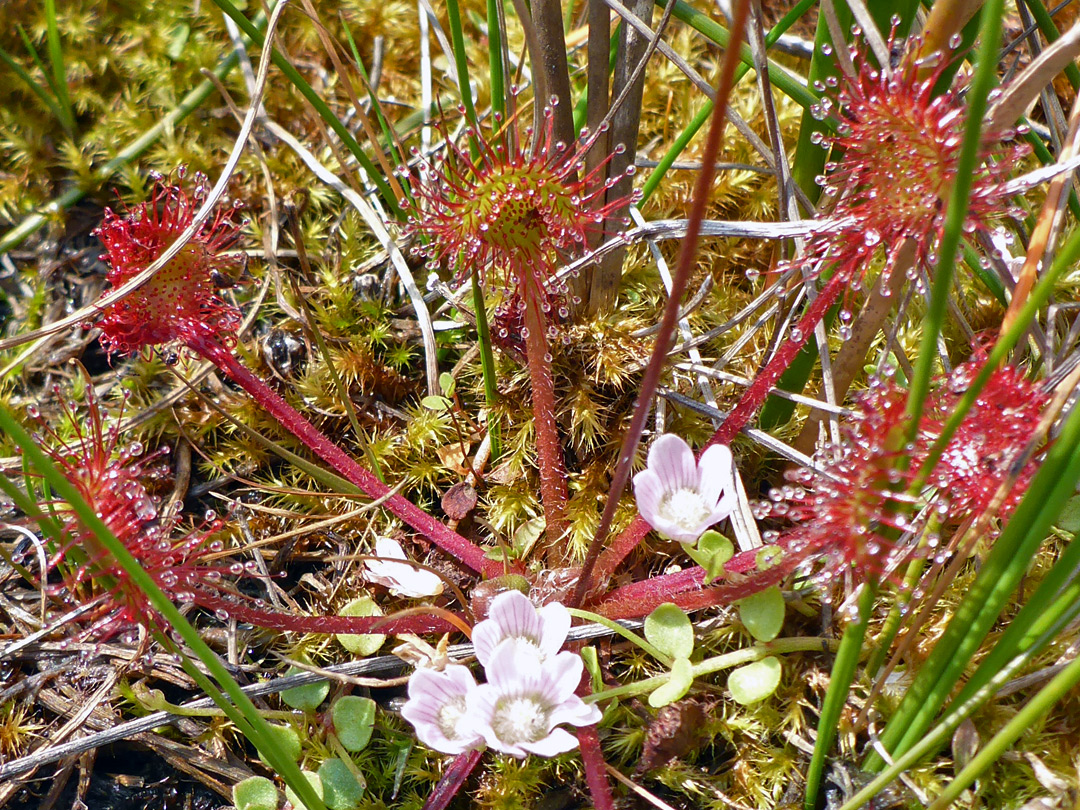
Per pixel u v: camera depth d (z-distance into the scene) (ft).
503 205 0.34
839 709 0.31
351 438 0.43
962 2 0.29
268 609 0.35
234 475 0.41
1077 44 0.28
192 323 0.36
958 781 0.28
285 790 0.35
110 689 0.37
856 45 0.33
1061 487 0.28
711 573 0.34
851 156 0.32
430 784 0.36
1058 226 0.34
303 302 0.40
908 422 0.27
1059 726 0.35
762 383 0.36
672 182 0.46
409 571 0.37
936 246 0.33
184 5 0.53
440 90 0.51
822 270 0.33
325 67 0.52
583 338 0.42
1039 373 0.38
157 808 0.36
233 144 0.50
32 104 0.51
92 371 0.45
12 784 0.36
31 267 0.47
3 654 0.36
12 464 0.42
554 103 0.33
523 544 0.39
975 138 0.23
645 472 0.33
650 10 0.37
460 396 0.44
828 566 0.32
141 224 0.35
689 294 0.44
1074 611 0.30
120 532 0.30
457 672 0.32
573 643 0.36
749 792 0.35
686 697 0.37
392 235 0.45
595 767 0.33
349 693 0.38
